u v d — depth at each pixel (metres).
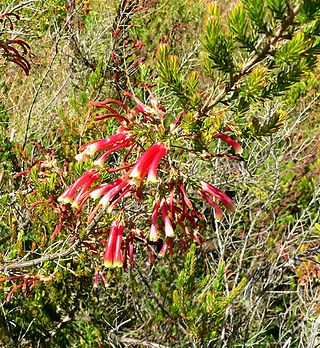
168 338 0.72
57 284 0.66
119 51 0.94
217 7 0.38
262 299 0.80
